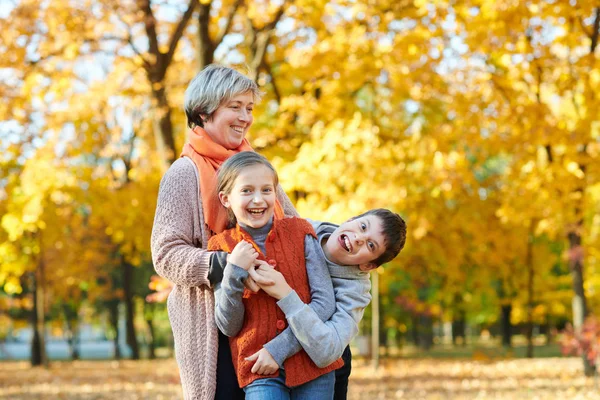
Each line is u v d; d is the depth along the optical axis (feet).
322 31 43.73
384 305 88.07
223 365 9.80
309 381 9.62
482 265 75.77
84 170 47.57
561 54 45.88
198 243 10.07
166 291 30.27
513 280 83.35
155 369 72.69
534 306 84.33
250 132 40.81
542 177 44.86
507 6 38.29
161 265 9.83
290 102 40.60
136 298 109.81
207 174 10.15
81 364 90.84
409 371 59.16
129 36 40.98
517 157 43.55
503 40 39.99
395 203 35.47
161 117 39.40
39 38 40.16
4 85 40.81
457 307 98.53
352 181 35.91
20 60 39.70
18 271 61.62
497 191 56.95
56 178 44.73
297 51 41.04
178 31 39.55
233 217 10.04
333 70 41.11
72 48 39.73
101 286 102.22
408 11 40.45
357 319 9.94
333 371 9.90
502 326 104.68
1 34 39.50
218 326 9.55
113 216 51.80
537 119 42.29
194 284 9.69
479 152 44.75
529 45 42.65
